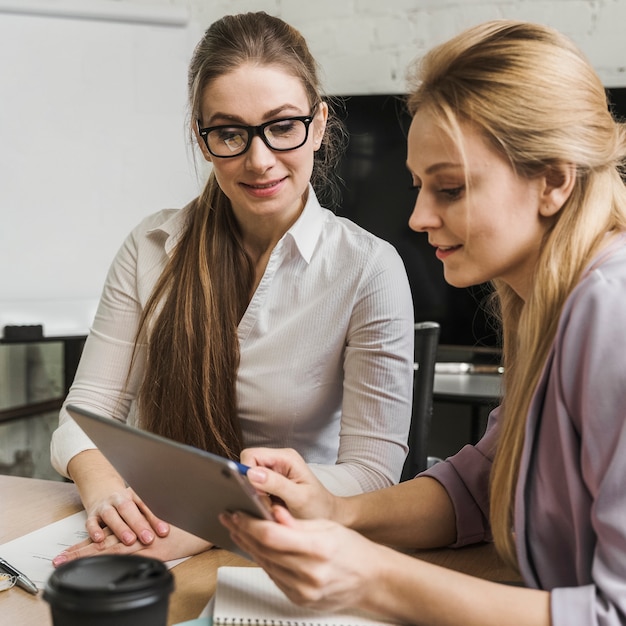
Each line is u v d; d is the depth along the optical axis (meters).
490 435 1.17
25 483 1.41
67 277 2.95
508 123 0.86
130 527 1.13
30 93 2.89
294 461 1.06
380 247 1.44
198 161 3.09
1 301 2.87
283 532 0.79
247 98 1.31
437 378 3.01
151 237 1.55
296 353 1.44
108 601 0.62
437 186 0.90
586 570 0.84
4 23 2.85
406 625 0.85
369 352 1.39
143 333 1.51
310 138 1.37
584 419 0.81
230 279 1.46
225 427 1.44
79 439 1.41
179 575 1.05
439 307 3.14
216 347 1.43
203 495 0.83
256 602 0.89
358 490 1.30
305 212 1.45
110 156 2.99
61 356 3.05
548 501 0.88
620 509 0.78
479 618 0.80
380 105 3.15
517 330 1.06
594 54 3.11
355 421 1.38
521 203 0.88
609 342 0.80
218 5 3.53
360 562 0.81
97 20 2.95
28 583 0.98
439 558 1.12
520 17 3.18
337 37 3.41
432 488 1.15
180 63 3.06
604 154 0.89
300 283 1.44
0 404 2.99
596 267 0.87
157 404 1.45
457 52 0.90
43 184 2.91
